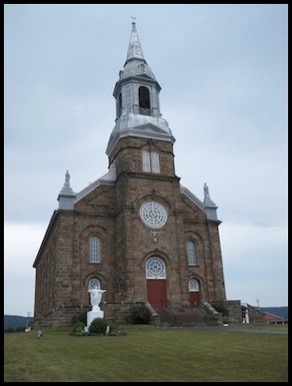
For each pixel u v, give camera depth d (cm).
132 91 5172
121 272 4238
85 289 4222
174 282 4288
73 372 1161
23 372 1184
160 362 1294
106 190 4712
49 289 5019
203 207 5028
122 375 1095
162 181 4625
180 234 4484
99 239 4488
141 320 3591
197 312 3922
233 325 3366
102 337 2309
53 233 4931
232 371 1101
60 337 2423
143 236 4322
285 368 1107
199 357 1367
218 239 4909
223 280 4744
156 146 4781
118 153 4762
